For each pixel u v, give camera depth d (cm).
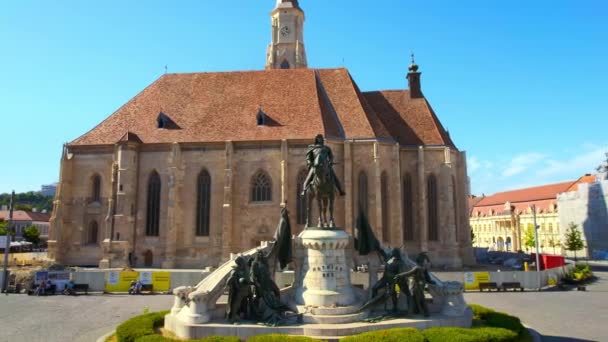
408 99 6475
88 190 5634
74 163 5688
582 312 2955
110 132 5769
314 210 4916
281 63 8375
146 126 5762
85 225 5578
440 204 5762
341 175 5312
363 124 5550
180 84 6250
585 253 8362
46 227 13125
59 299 3628
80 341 2183
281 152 5272
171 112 5888
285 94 5900
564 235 8319
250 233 5275
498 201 12838
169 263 5216
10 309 3138
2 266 5456
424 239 5556
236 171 5394
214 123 5666
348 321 1994
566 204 8738
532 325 2528
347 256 2356
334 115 5731
